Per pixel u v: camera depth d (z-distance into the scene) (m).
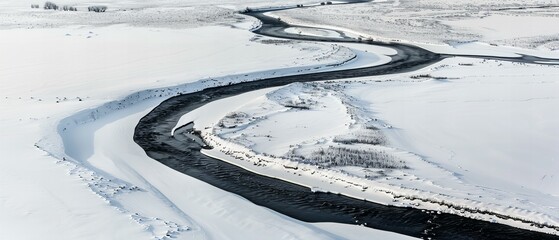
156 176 20.72
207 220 16.28
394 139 23.81
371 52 51.75
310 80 39.41
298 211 17.59
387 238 15.52
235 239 14.76
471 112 28.03
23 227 14.21
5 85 36.12
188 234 14.33
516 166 20.44
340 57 47.22
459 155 21.75
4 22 77.56
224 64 43.25
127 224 14.54
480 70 41.25
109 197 17.00
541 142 23.02
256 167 21.61
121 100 31.80
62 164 20.20
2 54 48.28
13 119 27.08
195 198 18.34
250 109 29.73
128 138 26.06
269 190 19.39
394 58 48.84
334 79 39.62
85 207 15.77
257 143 23.89
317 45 52.94
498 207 16.59
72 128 26.78
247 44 53.44
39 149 22.14
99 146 24.56
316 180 19.97
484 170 20.16
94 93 33.12
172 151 24.09
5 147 22.41
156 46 52.34
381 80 37.84
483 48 53.09
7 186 17.52
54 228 14.16
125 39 57.47
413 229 16.16
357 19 76.12
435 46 54.50
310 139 24.09
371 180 19.17
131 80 37.41
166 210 16.56
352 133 24.50
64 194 16.86
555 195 17.84
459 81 36.53
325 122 26.94
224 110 30.75
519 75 38.25
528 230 15.67
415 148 22.73
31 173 18.98
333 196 18.66
